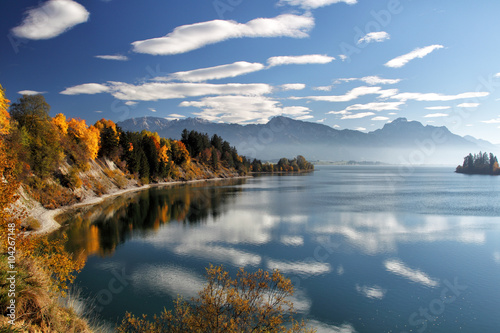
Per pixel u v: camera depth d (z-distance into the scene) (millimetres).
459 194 113188
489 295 27750
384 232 50750
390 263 35750
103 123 122125
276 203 86375
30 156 61125
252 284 13773
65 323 10734
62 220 57094
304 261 36188
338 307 25375
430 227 54719
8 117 55750
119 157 123188
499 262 36219
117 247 41188
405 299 26969
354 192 120500
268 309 13508
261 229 52750
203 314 12727
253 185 154000
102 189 92812
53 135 68875
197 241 44562
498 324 23203
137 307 24328
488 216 65625
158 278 30516
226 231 51156
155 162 146500
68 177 74500
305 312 24484
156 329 15141
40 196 59969
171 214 67062
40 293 10539
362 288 29047
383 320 23578
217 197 99562
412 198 100562
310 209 75750
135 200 87688
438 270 33719
